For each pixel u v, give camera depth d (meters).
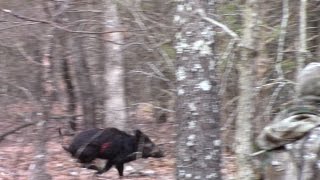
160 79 15.69
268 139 4.46
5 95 15.38
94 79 18.52
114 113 17.02
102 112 17.69
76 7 14.35
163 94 17.77
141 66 17.36
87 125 18.17
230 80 14.11
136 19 14.41
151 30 15.50
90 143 15.30
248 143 8.12
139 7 14.88
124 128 17.06
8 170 14.78
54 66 13.13
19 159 15.39
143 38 15.44
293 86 11.55
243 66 8.70
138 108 18.97
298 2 14.23
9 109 15.87
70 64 17.83
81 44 16.61
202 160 10.39
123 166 15.88
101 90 18.42
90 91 18.34
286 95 11.94
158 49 14.71
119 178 15.88
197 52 10.33
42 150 12.80
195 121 10.40
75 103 18.14
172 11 15.00
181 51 10.42
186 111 10.45
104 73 17.69
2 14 13.91
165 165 16.88
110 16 15.03
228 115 14.08
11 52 14.10
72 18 14.42
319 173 4.17
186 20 10.34
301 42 11.39
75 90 18.23
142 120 18.84
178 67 10.51
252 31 8.74
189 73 10.38
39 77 12.56
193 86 10.38
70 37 14.09
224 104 14.26
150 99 17.98
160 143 16.98
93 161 15.99
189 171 10.45
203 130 10.38
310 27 14.33
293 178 4.28
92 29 15.55
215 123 10.50
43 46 12.70
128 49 16.84
